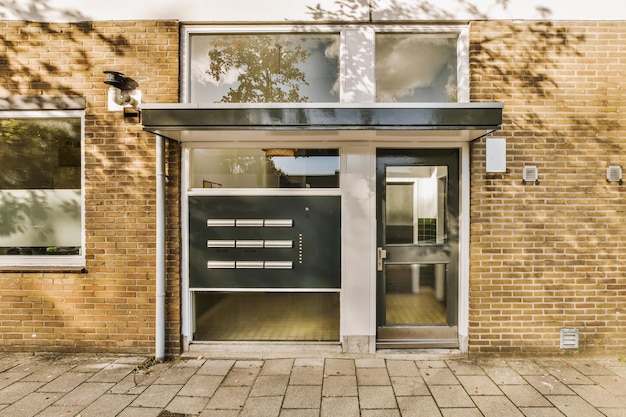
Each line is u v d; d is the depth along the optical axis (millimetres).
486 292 4320
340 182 4465
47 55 4445
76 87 4441
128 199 4422
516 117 4324
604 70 4324
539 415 3184
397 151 4543
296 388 3623
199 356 4355
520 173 4316
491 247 4324
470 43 4340
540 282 4312
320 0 4383
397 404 3350
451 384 3691
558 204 4312
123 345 4426
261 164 4551
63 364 4164
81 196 4566
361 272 4426
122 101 4199
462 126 3643
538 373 3916
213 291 4559
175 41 4422
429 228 4562
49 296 4441
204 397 3479
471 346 4320
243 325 4570
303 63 4602
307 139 4391
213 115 3697
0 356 4367
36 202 4602
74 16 4418
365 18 4367
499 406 3312
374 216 4422
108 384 3719
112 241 4426
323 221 4488
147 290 4410
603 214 4309
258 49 4617
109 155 4426
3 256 4539
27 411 3258
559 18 4316
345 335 4418
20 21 4438
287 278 4504
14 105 4414
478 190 4332
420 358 4266
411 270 4566
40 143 4562
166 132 4012
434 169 4543
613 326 4309
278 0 4398
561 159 4309
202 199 4516
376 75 4543
